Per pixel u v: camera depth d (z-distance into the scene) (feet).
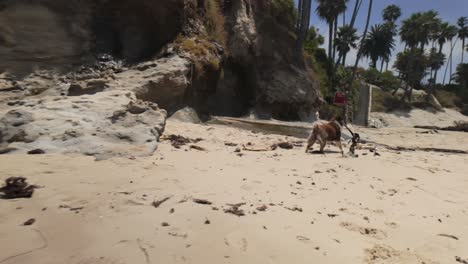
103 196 16.72
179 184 19.47
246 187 20.01
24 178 18.15
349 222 16.06
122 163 23.67
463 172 30.30
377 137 70.23
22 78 58.08
